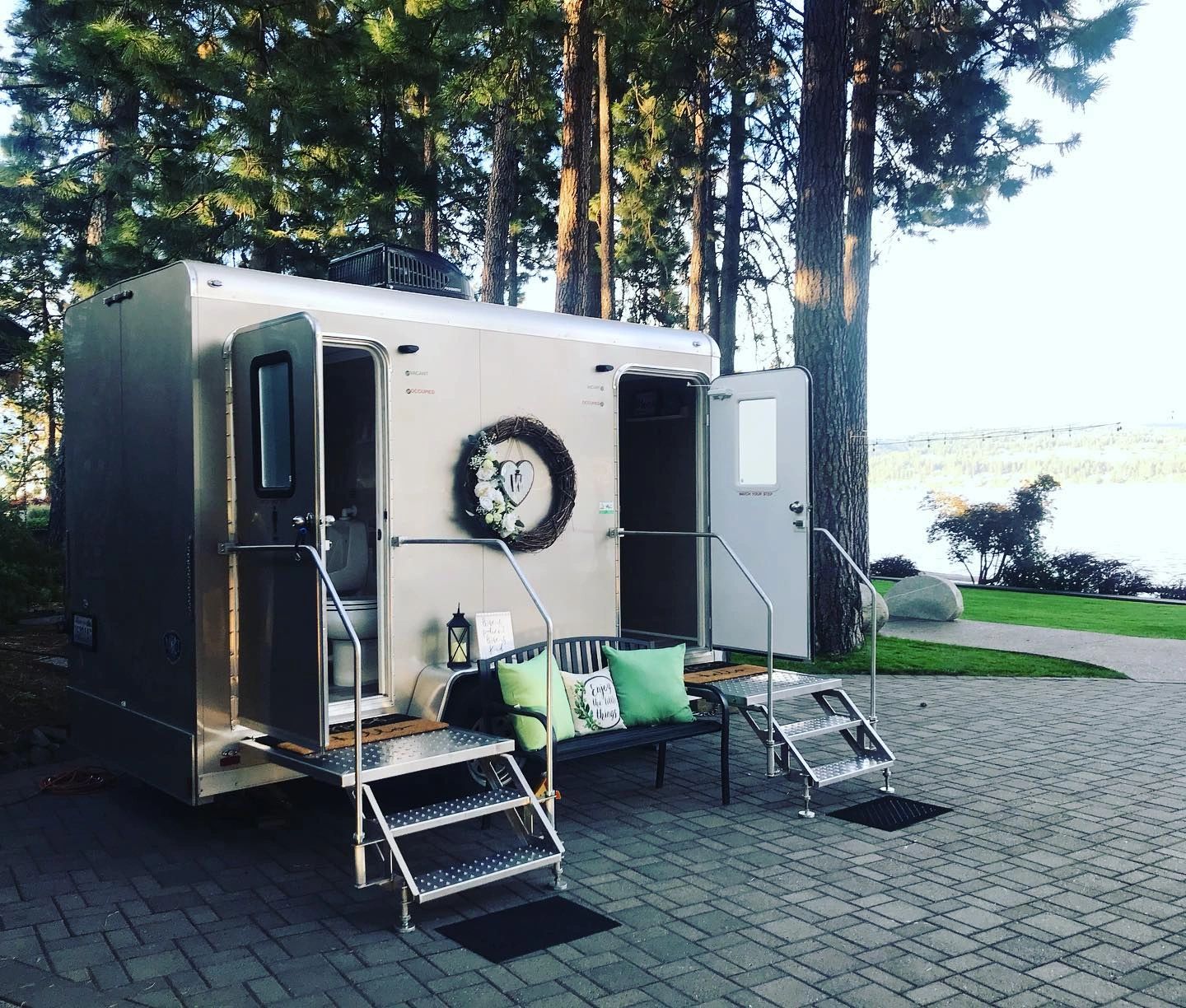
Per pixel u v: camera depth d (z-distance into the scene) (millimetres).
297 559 3865
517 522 5125
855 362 9219
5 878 3998
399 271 5355
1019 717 6855
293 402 3877
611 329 5734
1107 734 6383
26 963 3230
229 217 10344
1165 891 3791
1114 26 8766
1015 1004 2928
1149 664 8906
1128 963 3191
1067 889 3816
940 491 17938
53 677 7668
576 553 5516
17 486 18609
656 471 6707
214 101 9000
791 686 5312
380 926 3533
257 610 4137
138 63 8172
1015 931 3438
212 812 4863
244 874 4055
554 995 3002
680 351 6082
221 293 4309
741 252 17281
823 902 3705
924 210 12492
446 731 4320
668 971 3150
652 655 5188
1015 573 16297
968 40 10000
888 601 12086
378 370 4664
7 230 15016
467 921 3566
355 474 5691
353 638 3600
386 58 8758
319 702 3758
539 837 4012
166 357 4398
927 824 4633
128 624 4727
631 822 4691
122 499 4789
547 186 20844
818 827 4598
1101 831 4504
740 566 5164
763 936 3406
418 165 10594
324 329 4543
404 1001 2969
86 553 5160
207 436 4242
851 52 8891
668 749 6102
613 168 15641
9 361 14438
